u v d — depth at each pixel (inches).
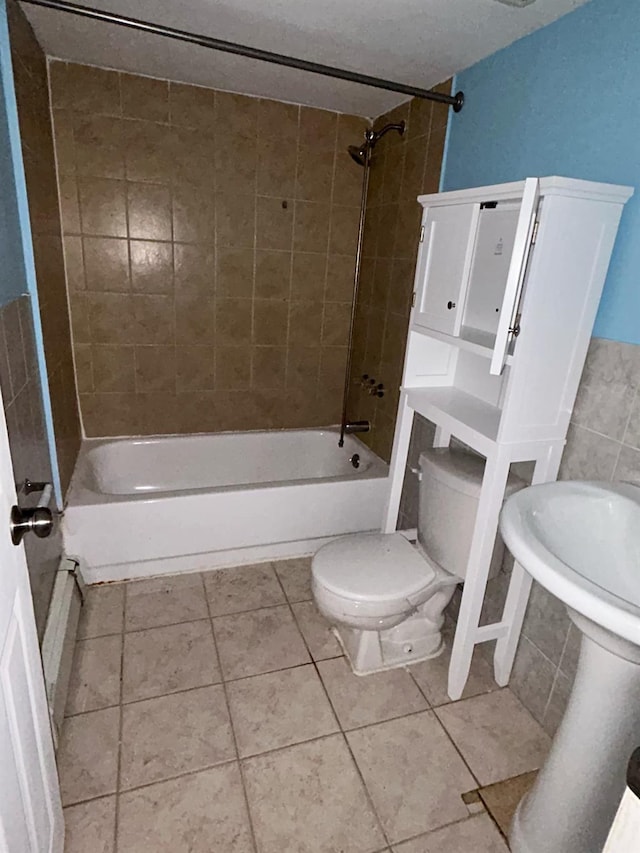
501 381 65.0
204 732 59.8
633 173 49.1
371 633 68.2
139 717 61.2
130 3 61.1
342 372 116.6
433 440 80.7
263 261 102.7
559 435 56.3
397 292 92.5
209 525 86.6
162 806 51.7
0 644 30.9
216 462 110.6
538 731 62.6
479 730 62.2
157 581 85.4
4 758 30.7
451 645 75.9
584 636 42.8
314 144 98.7
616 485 49.9
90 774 54.4
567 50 55.2
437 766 57.5
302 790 54.1
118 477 103.6
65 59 80.8
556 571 36.0
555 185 45.8
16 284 62.4
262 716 62.3
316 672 69.2
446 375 74.2
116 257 93.4
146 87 86.1
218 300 102.1
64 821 49.3
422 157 82.5
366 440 108.7
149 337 100.1
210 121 91.3
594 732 43.1
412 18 59.3
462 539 65.2
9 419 54.8
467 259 58.9
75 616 72.5
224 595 83.2
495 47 64.6
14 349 59.4
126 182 90.0
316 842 49.4
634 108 48.6
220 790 53.6
